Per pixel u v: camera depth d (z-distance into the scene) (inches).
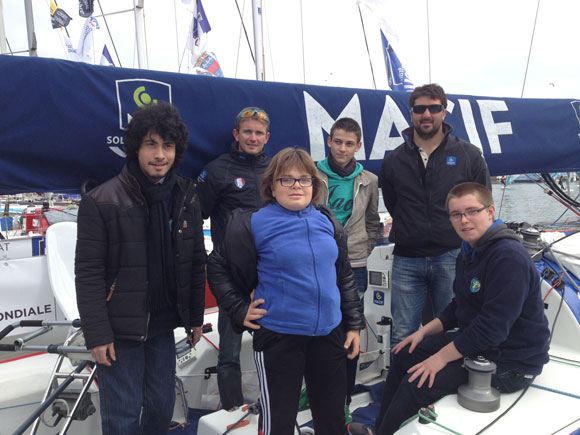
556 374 73.7
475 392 63.5
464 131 118.1
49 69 75.8
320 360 58.0
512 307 61.2
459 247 88.7
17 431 56.7
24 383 77.0
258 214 58.7
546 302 85.8
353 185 90.7
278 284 55.5
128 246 57.7
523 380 67.4
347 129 86.0
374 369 108.5
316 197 61.7
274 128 97.8
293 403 56.5
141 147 58.2
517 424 60.0
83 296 55.4
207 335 100.7
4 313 89.2
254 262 58.2
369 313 111.7
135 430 61.9
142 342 60.7
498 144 120.6
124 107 82.2
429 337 77.9
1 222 231.9
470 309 69.5
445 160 87.7
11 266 90.4
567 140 129.0
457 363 67.5
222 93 92.0
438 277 89.8
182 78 88.4
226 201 82.1
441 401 65.9
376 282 109.7
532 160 125.2
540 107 127.8
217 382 90.4
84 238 56.1
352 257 89.8
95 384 75.0
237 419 77.2
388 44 227.3
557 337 83.9
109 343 56.4
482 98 123.3
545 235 108.6
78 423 76.0
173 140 59.4
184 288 64.1
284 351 55.8
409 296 92.1
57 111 76.4
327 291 55.7
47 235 93.0
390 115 112.1
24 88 73.8
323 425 59.2
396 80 230.7
